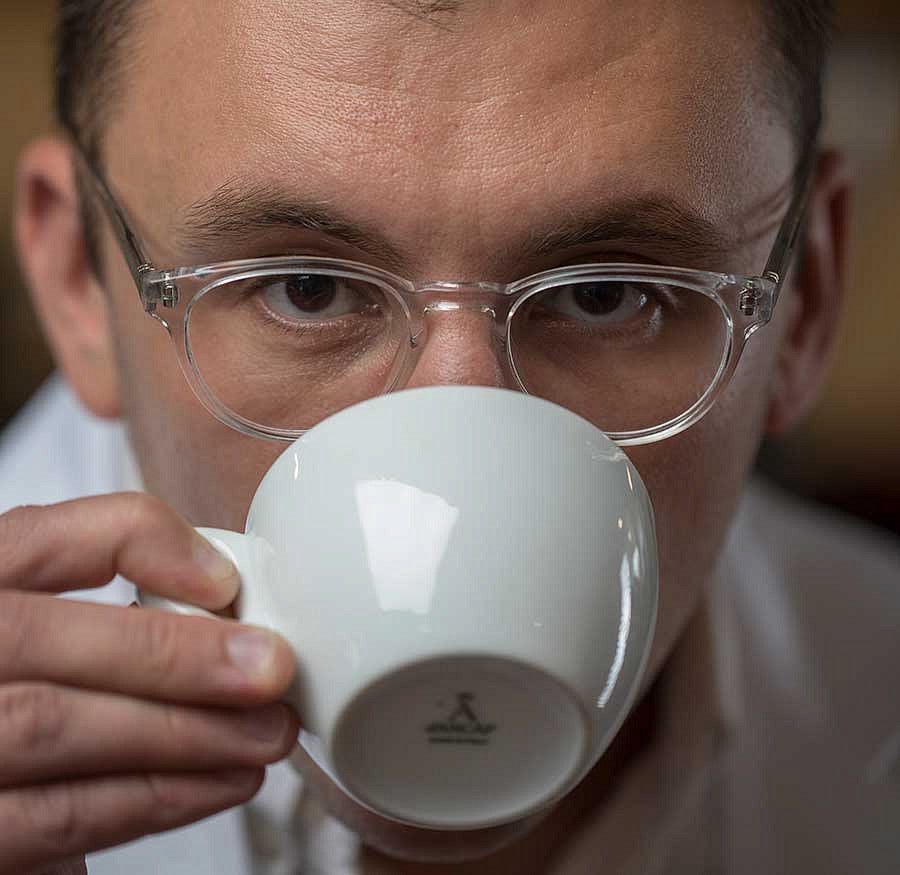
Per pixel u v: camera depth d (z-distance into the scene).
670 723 1.40
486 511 0.64
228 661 0.66
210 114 0.87
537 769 0.69
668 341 0.94
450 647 0.63
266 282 0.90
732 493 1.06
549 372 0.91
